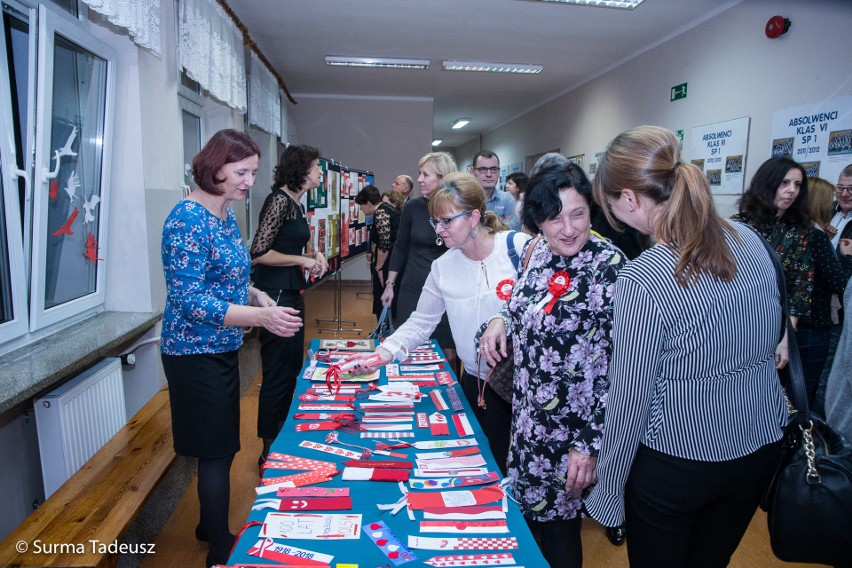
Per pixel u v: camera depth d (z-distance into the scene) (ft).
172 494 7.96
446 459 4.25
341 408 5.30
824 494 3.44
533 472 4.17
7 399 4.97
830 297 7.44
